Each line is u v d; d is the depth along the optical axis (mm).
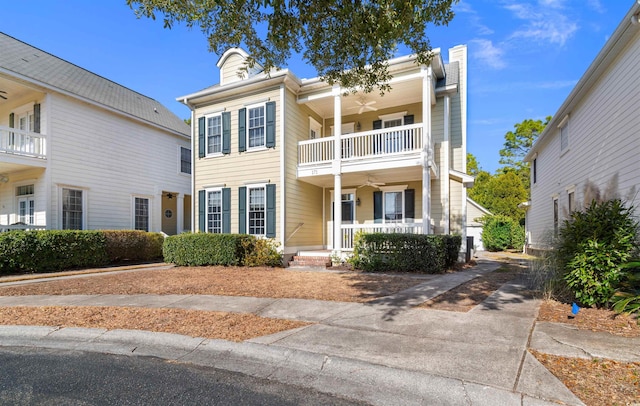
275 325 4789
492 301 5977
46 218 12336
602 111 8836
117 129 15328
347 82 6773
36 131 12898
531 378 3016
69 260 11258
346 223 14367
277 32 5180
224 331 4582
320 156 12547
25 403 2838
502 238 21750
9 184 13664
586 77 9102
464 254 12484
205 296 6793
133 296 6883
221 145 13445
